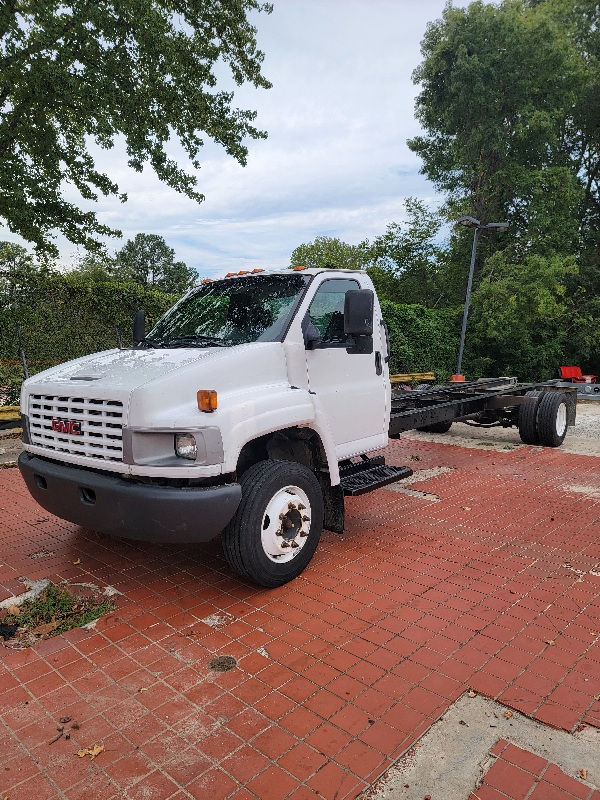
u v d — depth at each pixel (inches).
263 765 100.9
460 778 97.9
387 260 948.6
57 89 391.5
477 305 782.5
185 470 139.4
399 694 119.6
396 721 111.7
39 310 417.4
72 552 196.7
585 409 574.2
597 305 842.2
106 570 181.6
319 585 169.8
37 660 133.5
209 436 140.5
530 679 124.6
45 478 161.6
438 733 108.5
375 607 156.6
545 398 366.9
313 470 184.4
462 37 846.5
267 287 191.5
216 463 141.4
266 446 178.7
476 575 176.4
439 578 174.4
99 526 152.3
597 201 1040.8
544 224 832.9
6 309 404.2
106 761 102.2
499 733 108.4
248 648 137.1
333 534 212.1
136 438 140.1
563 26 941.8
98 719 113.1
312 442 180.9
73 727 110.7
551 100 882.1
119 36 418.6
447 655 133.8
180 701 118.0
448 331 798.5
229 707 116.0
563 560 187.8
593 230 1013.2
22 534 214.5
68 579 175.6
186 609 156.1
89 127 427.2
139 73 442.6
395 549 197.2
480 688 121.4
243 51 500.4
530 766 100.3
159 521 140.6
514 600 160.4
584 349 839.1
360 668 128.7
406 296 955.3
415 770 99.7
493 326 747.4
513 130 890.1
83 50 415.2
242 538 153.6
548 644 138.1
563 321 852.6
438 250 932.0
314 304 185.2
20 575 179.3
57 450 162.4
